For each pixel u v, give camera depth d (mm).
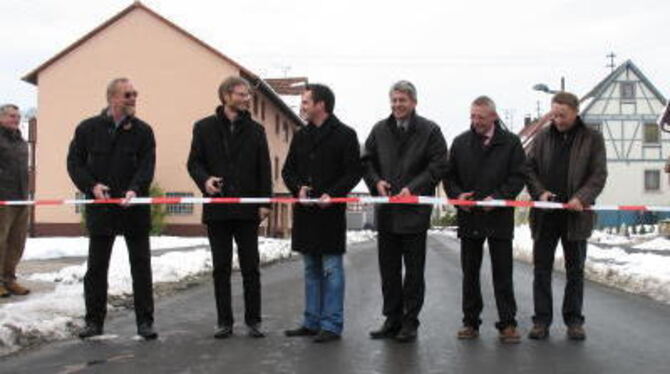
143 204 7332
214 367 6176
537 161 7551
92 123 7352
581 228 7215
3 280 9789
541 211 7414
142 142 7402
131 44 38312
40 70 38688
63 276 12133
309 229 7305
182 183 37938
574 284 7465
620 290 12328
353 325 8234
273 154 44406
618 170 52188
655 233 39562
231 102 7352
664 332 7898
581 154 7305
